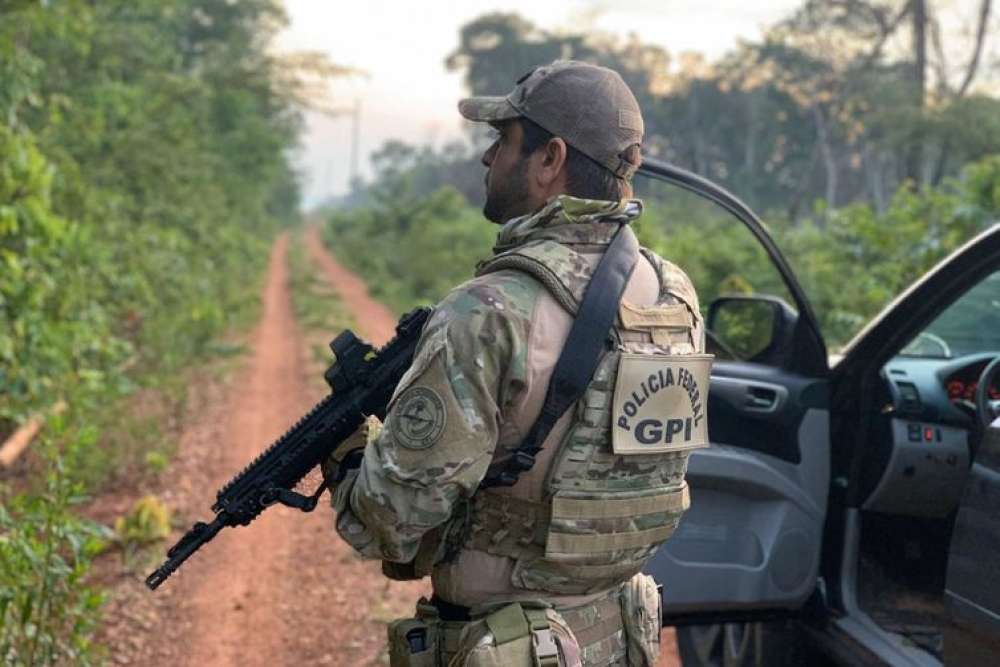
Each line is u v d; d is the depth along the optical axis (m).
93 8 12.66
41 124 11.11
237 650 4.16
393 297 23.03
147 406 8.70
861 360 2.95
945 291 2.82
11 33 7.84
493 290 1.59
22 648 3.27
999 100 23.56
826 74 42.59
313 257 45.06
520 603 1.67
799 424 2.88
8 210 6.27
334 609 4.56
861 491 2.94
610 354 1.64
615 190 1.74
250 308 18.41
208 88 19.14
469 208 36.16
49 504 3.58
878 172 36.94
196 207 17.45
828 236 11.05
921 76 27.08
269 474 1.76
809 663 3.09
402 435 1.56
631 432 1.65
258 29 30.34
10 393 6.48
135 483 6.33
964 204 9.10
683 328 1.77
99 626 4.01
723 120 52.88
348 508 1.65
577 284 1.64
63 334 7.32
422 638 1.75
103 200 11.02
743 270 10.32
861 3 35.78
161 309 11.40
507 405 1.60
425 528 1.57
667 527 1.76
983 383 2.55
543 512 1.65
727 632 3.41
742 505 2.80
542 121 1.70
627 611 1.79
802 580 2.83
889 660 2.64
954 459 2.87
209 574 4.94
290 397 9.85
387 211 39.31
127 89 13.87
